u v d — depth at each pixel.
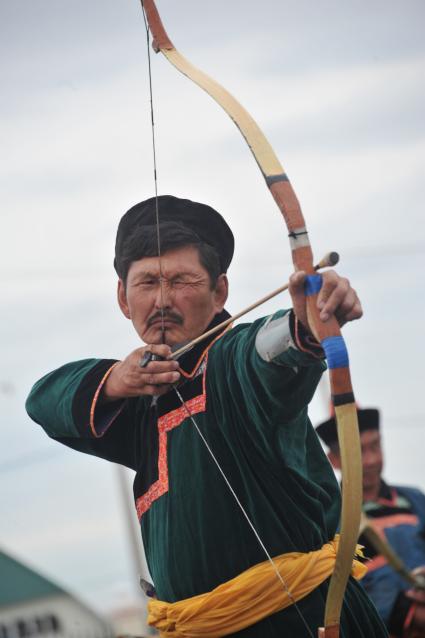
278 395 8.53
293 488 9.02
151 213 9.52
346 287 8.00
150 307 9.32
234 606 8.87
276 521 8.96
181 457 9.17
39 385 9.98
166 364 8.87
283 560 8.91
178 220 9.48
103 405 9.47
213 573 8.98
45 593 32.91
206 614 8.92
